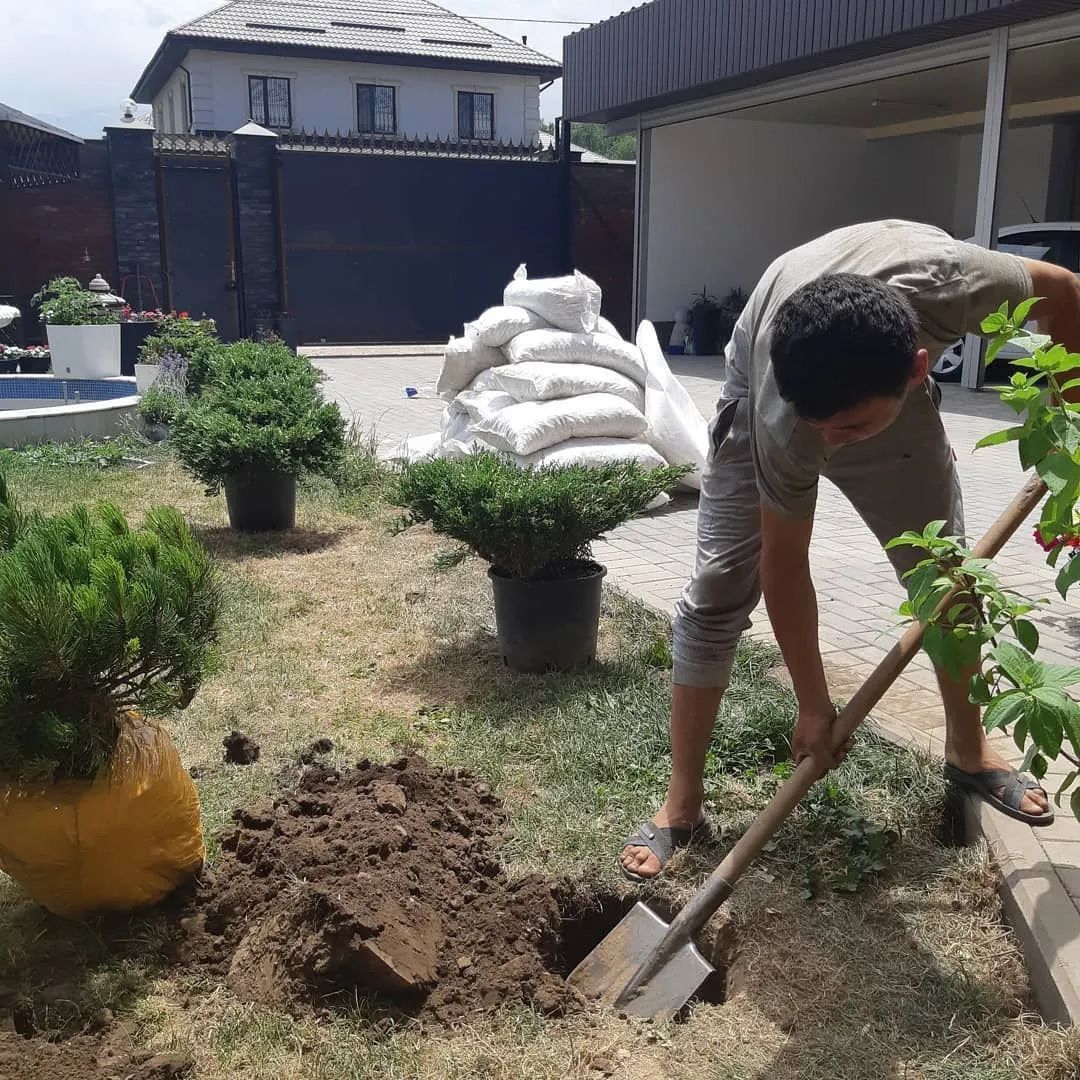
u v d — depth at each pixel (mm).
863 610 4957
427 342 21438
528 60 30062
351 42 28891
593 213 21531
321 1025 2316
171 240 18734
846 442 2016
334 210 20281
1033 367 2010
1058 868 2596
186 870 2736
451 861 2791
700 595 2812
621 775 3324
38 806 2510
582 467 4379
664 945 2439
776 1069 2180
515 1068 2201
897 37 12305
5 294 17406
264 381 6980
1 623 2352
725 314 20078
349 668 4355
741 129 20000
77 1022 2344
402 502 4340
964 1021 2260
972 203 21594
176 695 2738
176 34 27031
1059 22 11133
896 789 3141
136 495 7758
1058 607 4773
